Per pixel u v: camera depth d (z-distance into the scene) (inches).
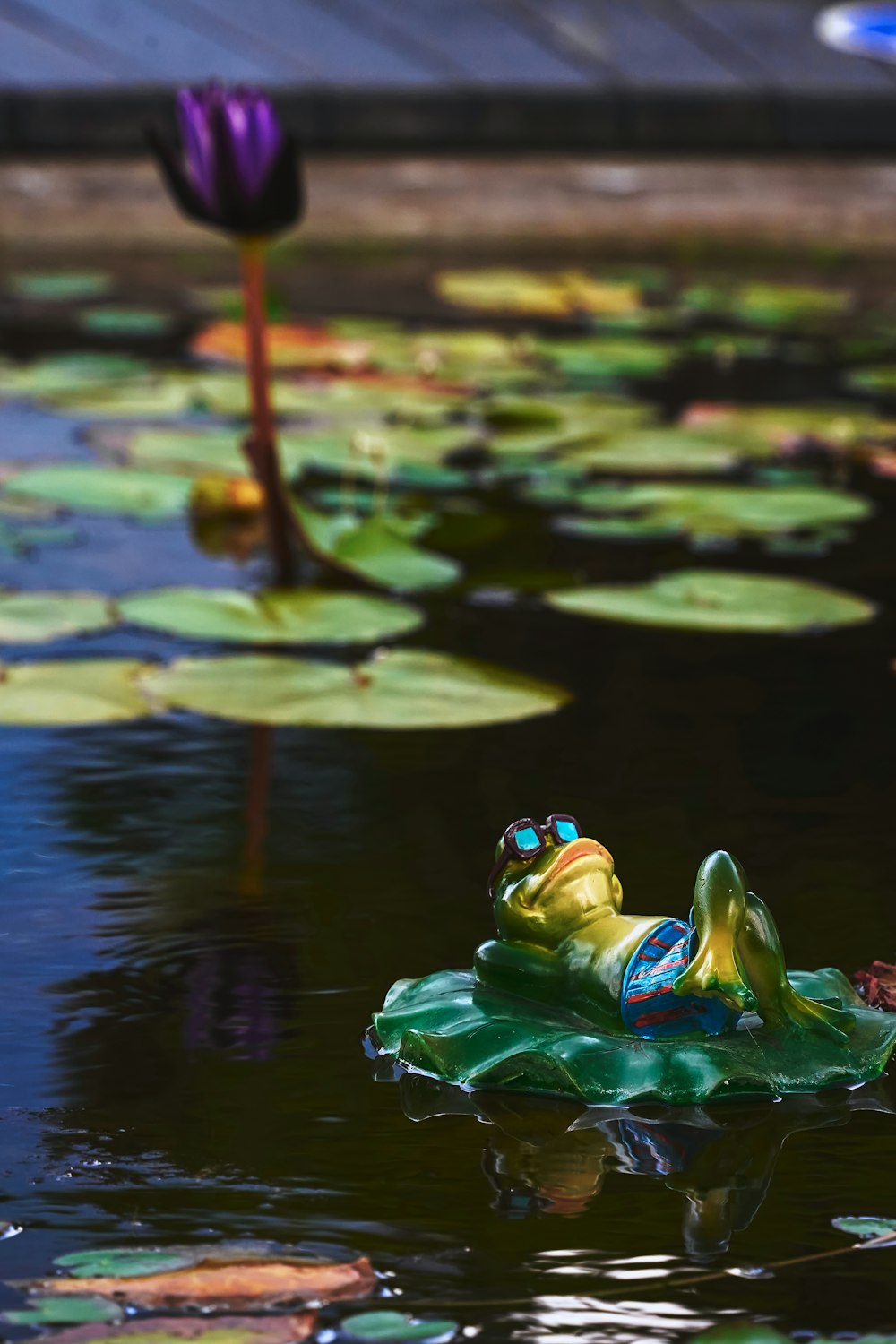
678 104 222.1
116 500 150.8
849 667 138.4
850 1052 118.0
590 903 118.5
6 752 131.1
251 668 135.6
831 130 226.1
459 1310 103.5
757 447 160.1
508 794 129.3
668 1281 107.1
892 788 130.1
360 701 133.5
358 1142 115.6
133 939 122.2
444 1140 115.8
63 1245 109.0
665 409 166.6
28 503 152.6
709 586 142.9
